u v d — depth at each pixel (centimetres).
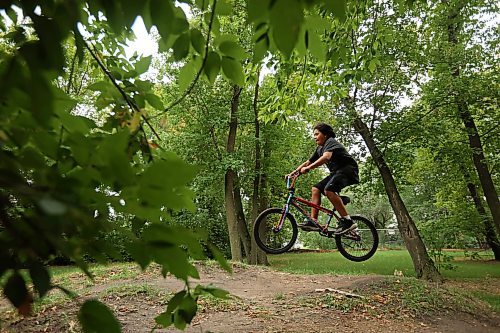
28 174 82
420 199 1991
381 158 1329
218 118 1595
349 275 1182
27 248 76
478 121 1456
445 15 1272
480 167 1422
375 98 1284
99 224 83
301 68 559
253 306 799
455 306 887
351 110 1281
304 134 1853
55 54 75
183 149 1631
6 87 66
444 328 762
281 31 71
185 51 136
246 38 641
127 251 96
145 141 143
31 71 67
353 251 675
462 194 1738
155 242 92
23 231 72
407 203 2433
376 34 524
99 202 81
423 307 853
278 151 1880
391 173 1371
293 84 595
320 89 632
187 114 1656
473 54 1242
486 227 1605
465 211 1490
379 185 1444
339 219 608
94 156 79
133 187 72
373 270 1570
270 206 1931
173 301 139
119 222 100
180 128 1714
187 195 95
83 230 85
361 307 825
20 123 82
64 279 940
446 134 1349
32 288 89
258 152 1772
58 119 91
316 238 3020
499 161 1366
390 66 1227
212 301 787
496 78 1230
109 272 1033
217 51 144
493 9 1241
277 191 1909
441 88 1247
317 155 633
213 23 152
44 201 56
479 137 1401
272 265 1803
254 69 468
